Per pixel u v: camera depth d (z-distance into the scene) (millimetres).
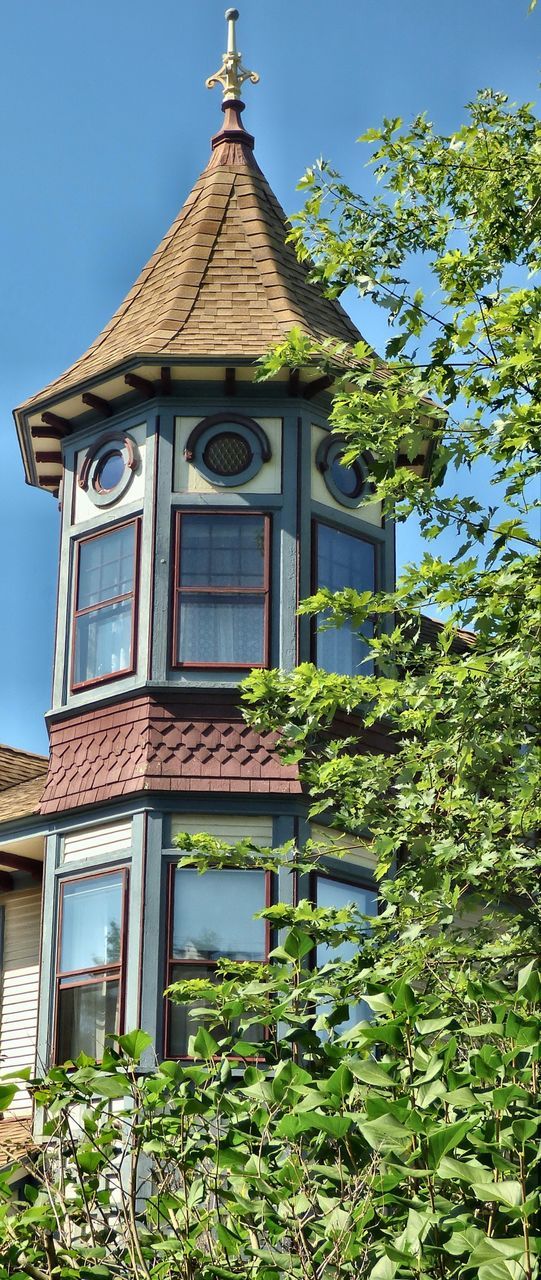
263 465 18656
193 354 18516
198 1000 16172
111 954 17359
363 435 11633
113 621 18688
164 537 18422
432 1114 6191
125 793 17578
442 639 11078
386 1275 5750
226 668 17922
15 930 20422
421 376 11508
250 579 18281
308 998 7832
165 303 20078
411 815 11438
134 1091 6664
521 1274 5301
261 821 17484
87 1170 7035
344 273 12359
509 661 10375
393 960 10367
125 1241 7102
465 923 16984
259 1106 6738
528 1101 6109
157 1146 6879
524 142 12859
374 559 19266
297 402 18844
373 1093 6207
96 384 19109
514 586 10688
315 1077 6980
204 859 12812
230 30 22969
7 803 20891
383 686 11289
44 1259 6984
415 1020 6215
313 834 17531
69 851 18328
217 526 18500
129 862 17469
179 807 17438
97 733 18344
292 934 7531
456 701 10742
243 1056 7078
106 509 19156
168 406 18891
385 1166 6031
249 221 20984
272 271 20219
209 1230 6879
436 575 10852
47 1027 17609
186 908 17125
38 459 20594
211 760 17609
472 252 12359
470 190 12578
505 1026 6023
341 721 17984
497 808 11344
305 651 18016
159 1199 7074
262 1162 6539
